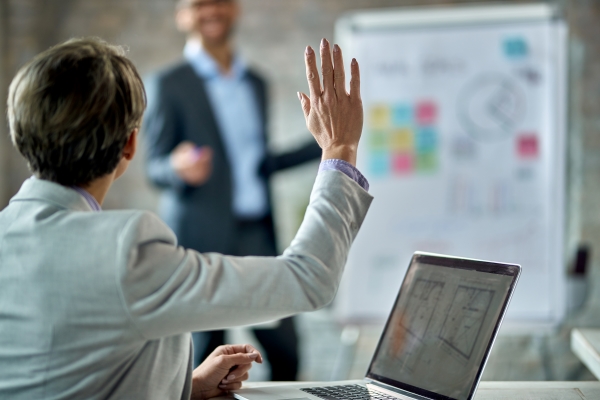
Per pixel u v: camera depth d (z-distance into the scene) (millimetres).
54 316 823
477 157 3207
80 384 831
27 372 833
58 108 854
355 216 948
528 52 3189
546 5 3195
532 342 3781
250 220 3334
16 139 886
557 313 3078
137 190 4406
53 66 873
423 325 1107
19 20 4422
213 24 3309
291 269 882
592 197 4125
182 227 3174
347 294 3221
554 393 1113
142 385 869
